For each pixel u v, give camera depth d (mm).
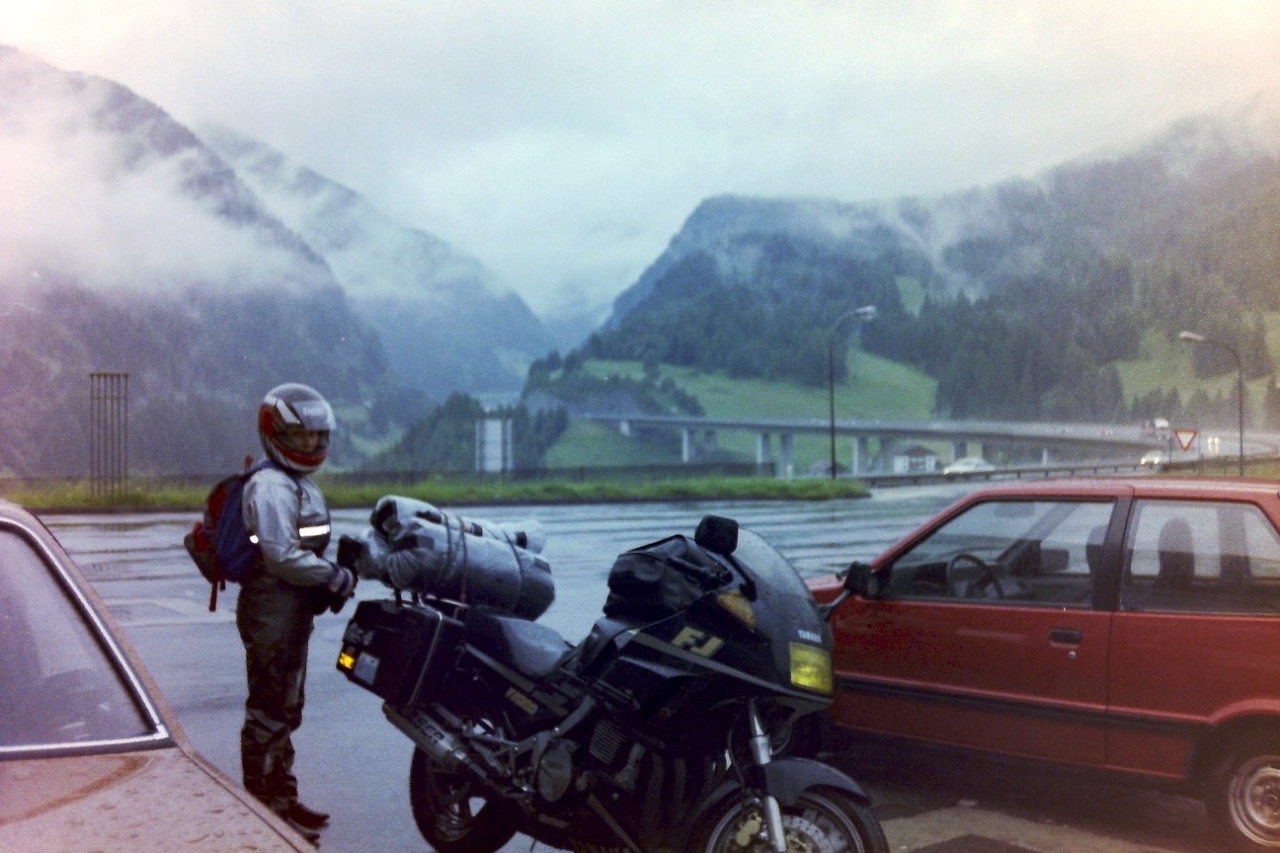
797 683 4148
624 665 4289
